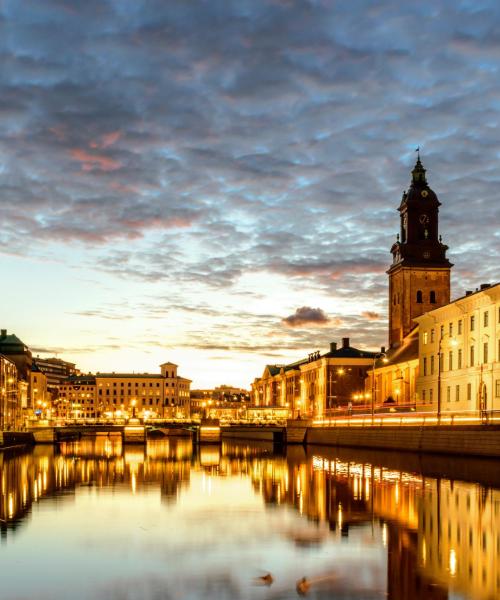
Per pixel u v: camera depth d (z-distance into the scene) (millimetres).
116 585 26484
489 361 99375
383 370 165500
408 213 167625
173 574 27953
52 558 30766
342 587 25812
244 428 161500
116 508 45688
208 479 66625
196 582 26812
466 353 107000
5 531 37125
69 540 34594
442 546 32500
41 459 101688
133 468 82625
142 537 35281
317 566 28953
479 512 42562
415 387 137125
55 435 163875
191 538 34938
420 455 91188
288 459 99875
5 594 25516
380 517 40969
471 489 54344
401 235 172125
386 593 25047
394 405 141250
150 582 26875
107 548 32719
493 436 76438
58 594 25469
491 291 97750
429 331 122562
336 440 132750
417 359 138500
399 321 166000
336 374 193000
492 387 97750
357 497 50250
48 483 62781
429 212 167250
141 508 45625
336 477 66812
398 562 29453
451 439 85375
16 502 48812
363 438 117375
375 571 27969
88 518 41438
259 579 27109
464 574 27406
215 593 25359
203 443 163500
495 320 98062
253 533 36156
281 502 48188
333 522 39375
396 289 168750
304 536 35219
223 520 40438
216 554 31266
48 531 37062
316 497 50625
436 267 164875
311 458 100375
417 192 167875
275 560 30016
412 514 41938
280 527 37875
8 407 175375
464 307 107312
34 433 159125
